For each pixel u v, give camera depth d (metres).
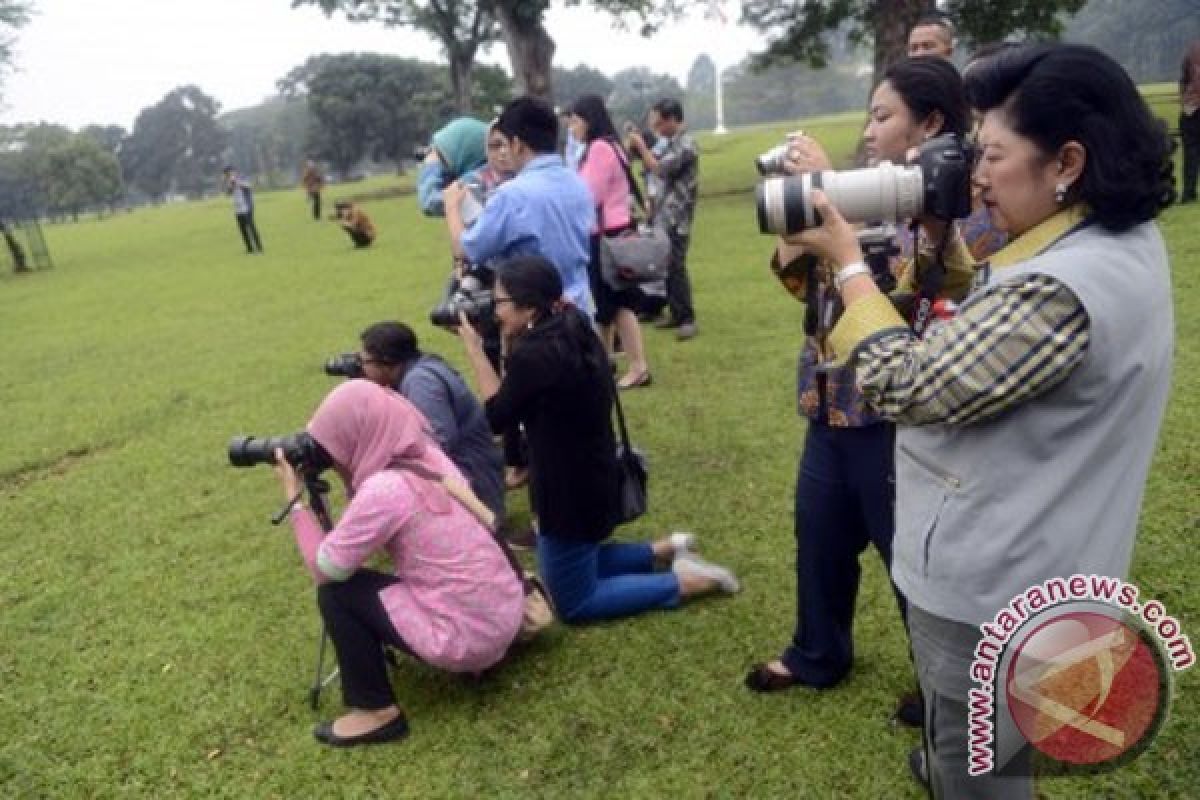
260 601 3.49
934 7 12.46
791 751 2.42
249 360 7.32
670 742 2.50
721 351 5.90
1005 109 1.34
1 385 7.40
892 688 2.60
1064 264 1.28
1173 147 1.36
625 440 3.14
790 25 15.34
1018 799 1.59
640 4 19.22
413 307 8.84
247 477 4.77
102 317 10.47
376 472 2.65
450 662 2.64
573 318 2.84
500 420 2.86
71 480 4.99
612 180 5.16
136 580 3.74
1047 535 1.36
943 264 1.84
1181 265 6.19
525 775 2.44
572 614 3.05
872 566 3.21
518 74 20.78
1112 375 1.29
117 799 2.51
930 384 1.35
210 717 2.82
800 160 1.95
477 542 2.67
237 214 15.62
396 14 26.12
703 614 3.07
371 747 2.61
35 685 3.07
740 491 3.93
